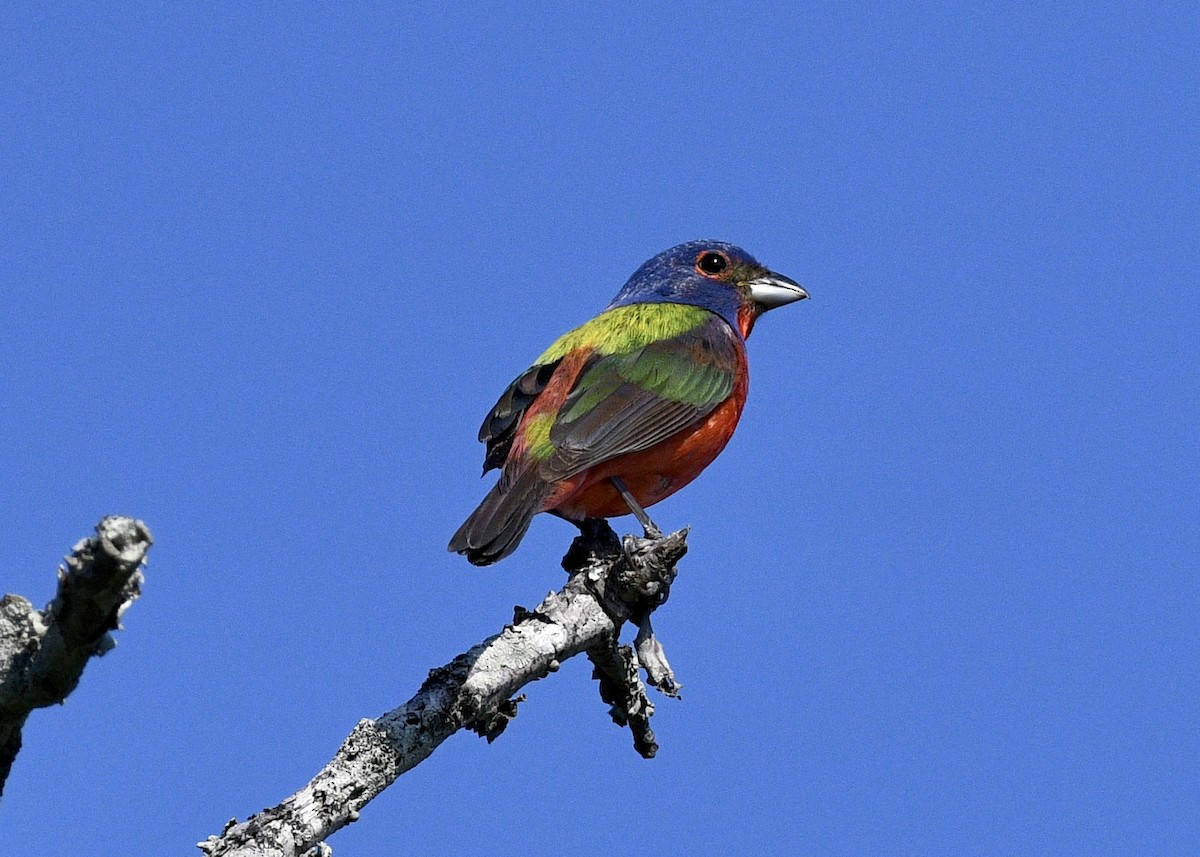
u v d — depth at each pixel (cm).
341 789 916
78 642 675
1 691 689
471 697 998
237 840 876
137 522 652
